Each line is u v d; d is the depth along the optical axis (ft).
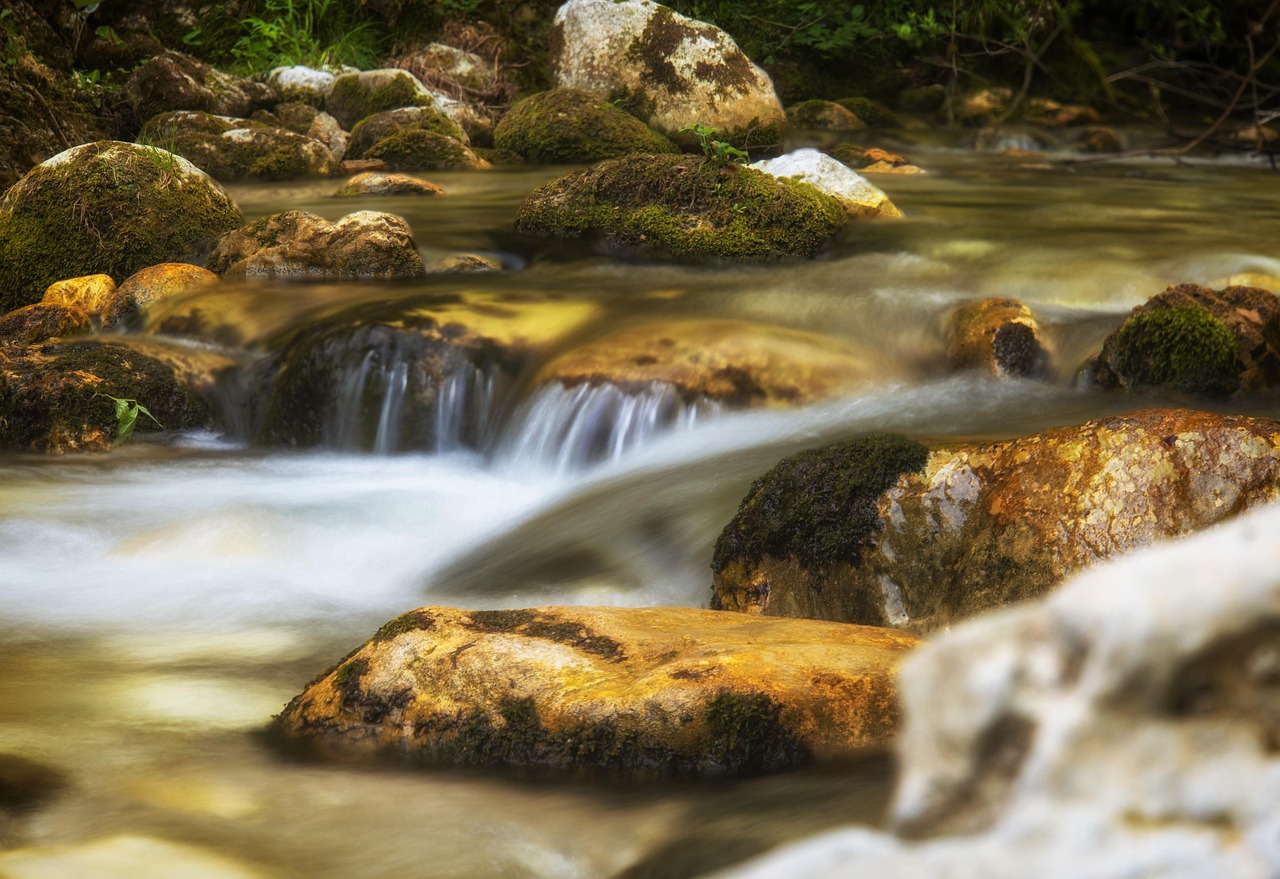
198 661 12.46
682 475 17.10
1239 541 2.28
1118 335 19.20
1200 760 2.24
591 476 18.86
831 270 27.40
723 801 8.69
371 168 42.75
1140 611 2.28
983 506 11.96
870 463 12.85
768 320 22.76
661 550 15.12
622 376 20.13
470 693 9.94
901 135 52.65
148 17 52.85
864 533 12.55
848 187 31.58
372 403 22.18
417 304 23.75
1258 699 2.23
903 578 12.32
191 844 8.23
